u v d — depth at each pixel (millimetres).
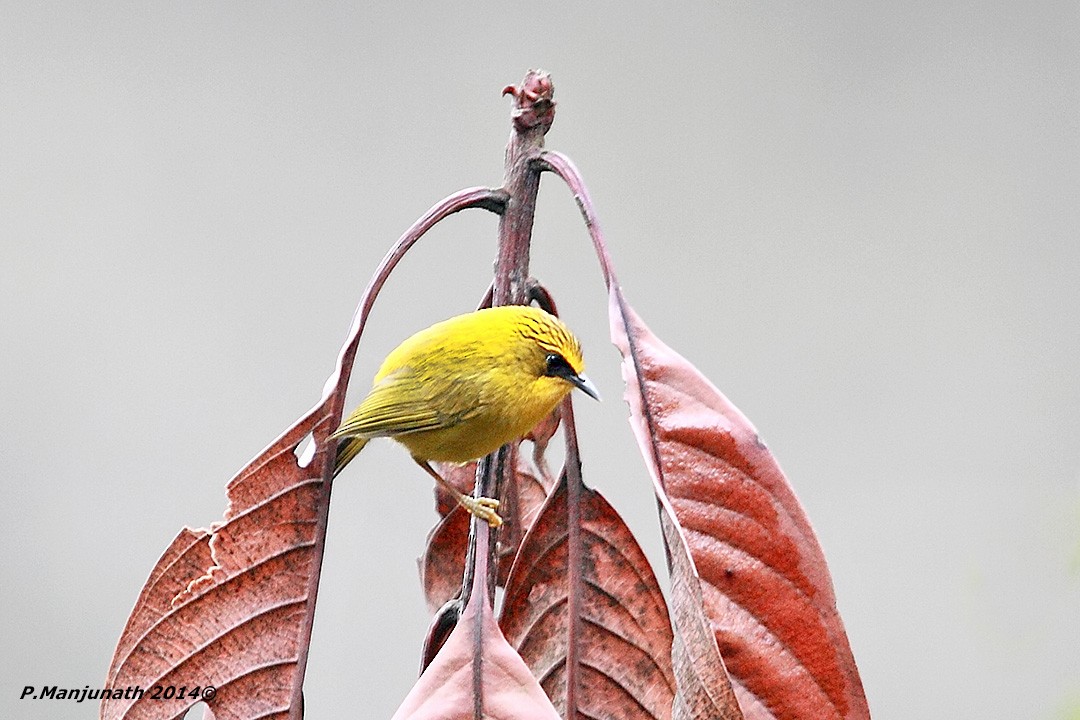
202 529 3951
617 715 3967
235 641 3951
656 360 3938
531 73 3967
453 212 3961
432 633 3971
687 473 3936
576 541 3973
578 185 3951
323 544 3955
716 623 3936
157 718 3951
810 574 3936
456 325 4074
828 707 3934
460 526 4008
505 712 3934
